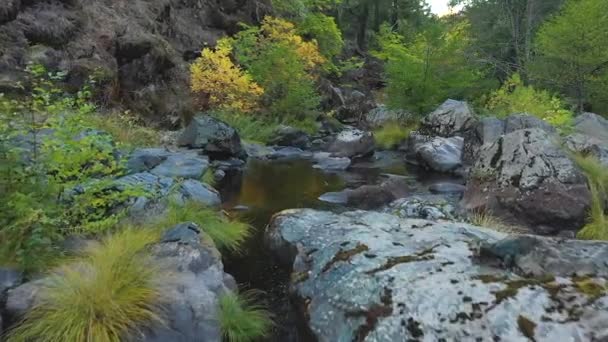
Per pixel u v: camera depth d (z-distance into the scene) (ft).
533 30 83.97
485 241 12.67
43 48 32.76
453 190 29.01
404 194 27.73
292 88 53.11
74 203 14.62
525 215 21.72
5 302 10.48
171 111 41.75
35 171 13.05
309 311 11.92
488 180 23.94
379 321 10.33
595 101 56.95
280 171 35.14
